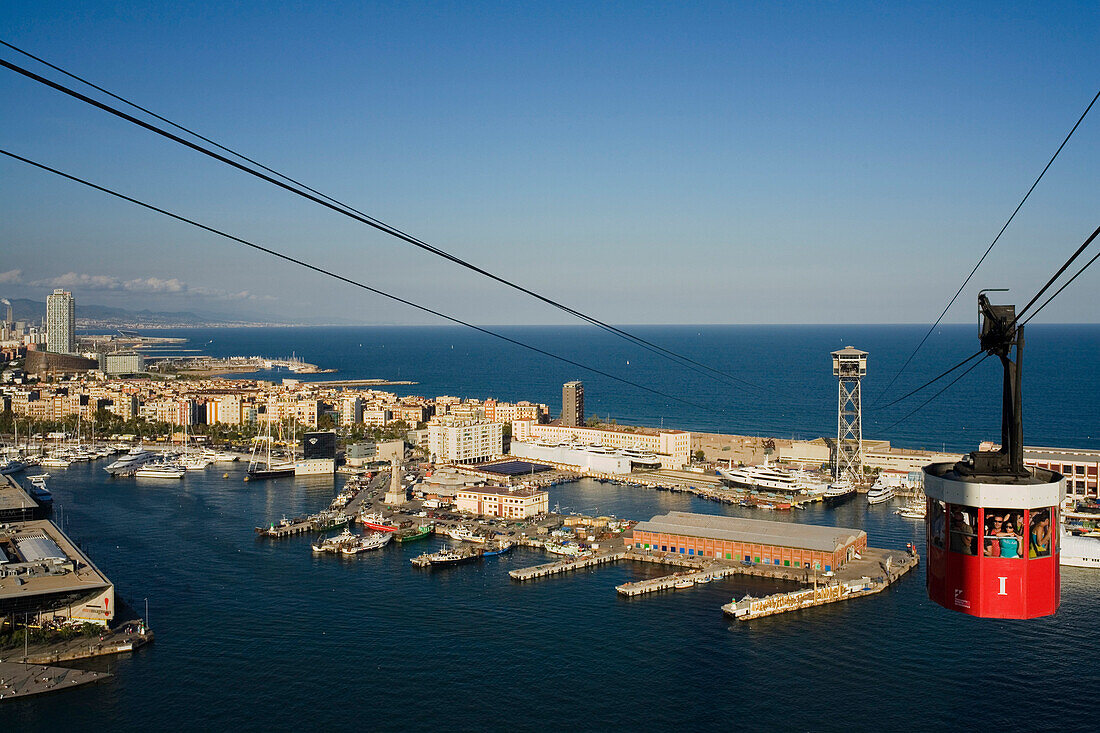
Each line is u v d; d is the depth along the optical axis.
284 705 175.12
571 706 174.62
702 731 164.62
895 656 197.12
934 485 46.69
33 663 192.00
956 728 163.88
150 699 177.62
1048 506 44.44
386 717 170.50
